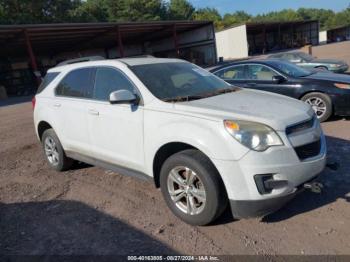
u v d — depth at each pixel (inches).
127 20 2234.3
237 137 120.6
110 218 150.4
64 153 209.2
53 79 213.3
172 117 138.2
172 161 137.9
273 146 120.5
